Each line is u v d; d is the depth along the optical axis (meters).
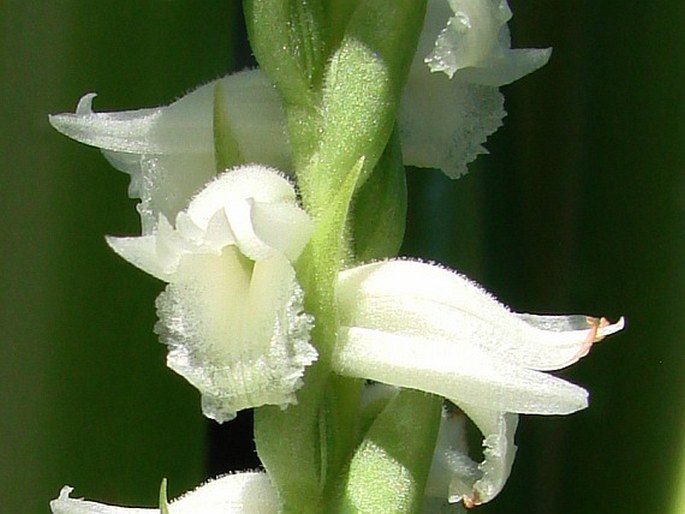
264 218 0.06
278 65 0.07
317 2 0.07
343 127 0.07
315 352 0.06
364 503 0.07
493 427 0.07
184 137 0.07
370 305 0.07
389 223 0.07
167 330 0.06
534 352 0.07
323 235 0.06
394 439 0.07
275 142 0.07
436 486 0.07
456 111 0.07
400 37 0.07
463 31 0.07
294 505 0.07
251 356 0.06
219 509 0.07
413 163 0.07
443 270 0.07
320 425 0.07
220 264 0.06
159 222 0.06
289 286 0.06
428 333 0.07
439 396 0.07
